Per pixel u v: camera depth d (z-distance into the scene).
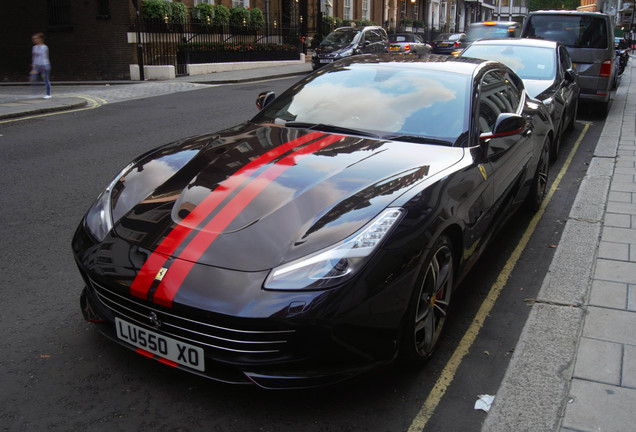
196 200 2.78
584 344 3.07
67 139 8.45
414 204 2.70
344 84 4.11
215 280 2.35
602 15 10.55
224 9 22.92
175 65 20.27
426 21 49.47
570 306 3.51
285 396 2.64
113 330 2.76
